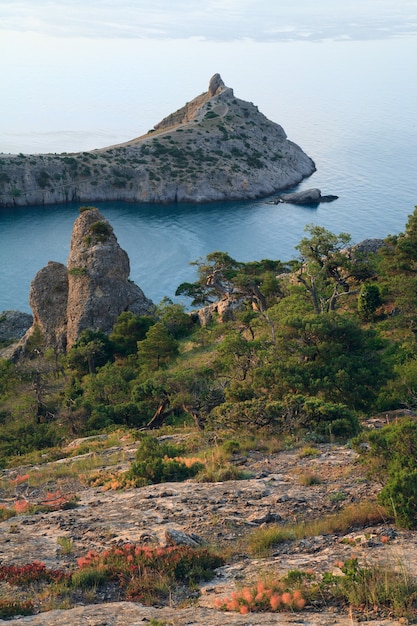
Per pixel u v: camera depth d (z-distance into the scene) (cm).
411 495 1881
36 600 1559
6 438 6056
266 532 1931
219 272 10944
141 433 4553
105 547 1978
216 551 1869
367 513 2006
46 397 8144
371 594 1329
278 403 3869
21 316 14925
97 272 11200
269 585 1459
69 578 1670
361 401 4525
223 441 3722
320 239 8075
